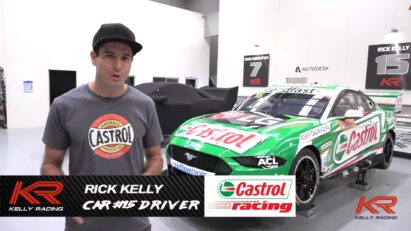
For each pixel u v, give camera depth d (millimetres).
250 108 4113
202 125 3314
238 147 2699
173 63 12719
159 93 5609
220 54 11422
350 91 4023
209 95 6352
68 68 9500
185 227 2777
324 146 3199
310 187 3084
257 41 10078
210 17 13844
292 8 9031
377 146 4273
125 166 1290
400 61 6906
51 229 2725
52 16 9055
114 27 1155
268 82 9812
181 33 12914
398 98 5004
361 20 7551
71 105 1212
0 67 8328
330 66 8234
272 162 2650
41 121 9109
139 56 11492
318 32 8453
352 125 3650
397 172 4910
